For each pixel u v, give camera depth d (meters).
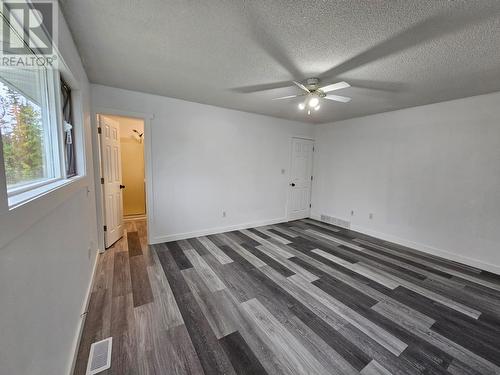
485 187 2.93
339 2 1.35
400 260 3.16
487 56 1.93
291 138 4.98
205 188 3.91
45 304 1.05
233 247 3.46
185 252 3.21
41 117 1.47
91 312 1.91
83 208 2.05
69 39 1.67
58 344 1.20
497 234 2.85
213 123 3.86
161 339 1.64
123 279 2.46
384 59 2.04
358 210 4.47
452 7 1.36
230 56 2.07
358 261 3.08
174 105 3.45
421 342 1.68
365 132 4.31
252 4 1.40
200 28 1.66
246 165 4.36
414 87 2.70
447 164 3.25
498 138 2.81
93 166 2.93
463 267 2.99
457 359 1.54
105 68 2.37
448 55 1.93
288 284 2.43
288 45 1.86
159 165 3.43
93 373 1.36
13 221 0.72
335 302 2.14
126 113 3.08
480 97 2.92
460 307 2.12
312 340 1.67
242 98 3.37
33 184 1.21
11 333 0.75
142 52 2.02
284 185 5.00
